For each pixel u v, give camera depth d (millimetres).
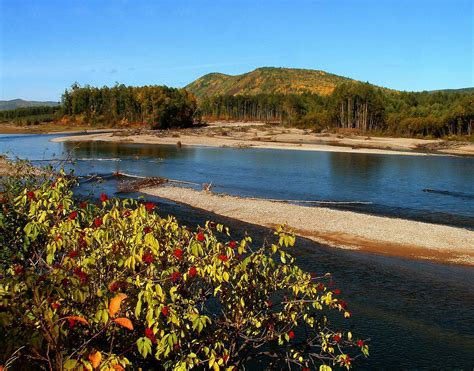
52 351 4348
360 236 23312
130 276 5809
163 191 34281
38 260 6320
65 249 6199
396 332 12945
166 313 4848
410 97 127625
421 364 11336
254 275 6859
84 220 6871
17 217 6379
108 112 130000
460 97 115000
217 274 5969
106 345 5219
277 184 39344
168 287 5938
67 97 135625
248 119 163625
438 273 18438
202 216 27203
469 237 23172
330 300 7195
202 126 123562
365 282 17109
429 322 13734
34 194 6488
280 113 154000
